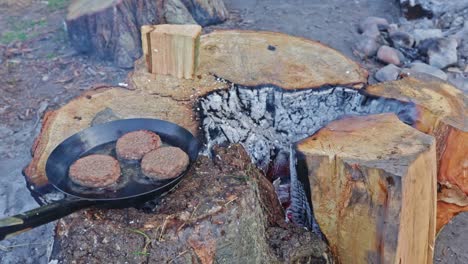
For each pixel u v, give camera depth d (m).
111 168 1.08
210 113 1.31
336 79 1.40
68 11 2.27
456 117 1.27
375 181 1.06
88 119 1.27
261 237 1.09
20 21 2.68
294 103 1.38
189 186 1.08
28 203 1.55
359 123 1.21
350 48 2.44
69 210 0.99
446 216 1.36
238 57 1.50
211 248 1.01
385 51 2.28
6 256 1.41
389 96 1.34
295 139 1.43
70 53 2.31
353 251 1.17
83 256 1.00
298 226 1.21
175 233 0.99
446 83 1.42
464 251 1.45
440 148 1.27
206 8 2.53
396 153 1.09
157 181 1.08
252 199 1.07
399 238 1.06
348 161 1.08
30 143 1.80
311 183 1.14
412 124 1.28
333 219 1.16
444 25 2.59
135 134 1.17
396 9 2.86
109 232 1.00
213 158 1.20
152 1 2.12
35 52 2.34
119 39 2.10
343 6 2.91
